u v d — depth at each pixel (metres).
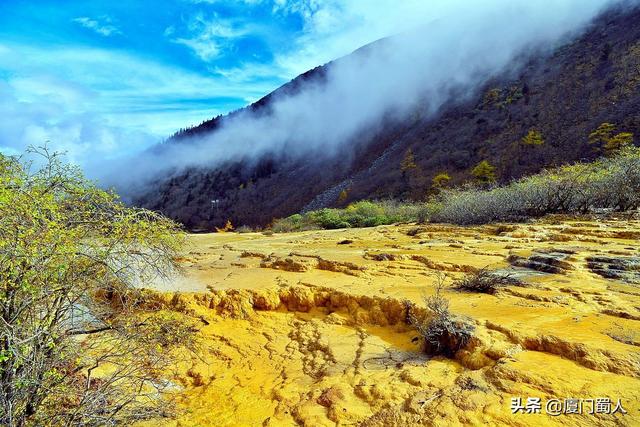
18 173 3.15
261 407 4.09
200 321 6.29
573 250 7.27
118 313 3.81
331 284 7.00
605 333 3.89
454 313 4.83
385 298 5.88
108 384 3.21
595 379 3.21
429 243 10.17
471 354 4.01
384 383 3.90
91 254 3.24
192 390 4.68
